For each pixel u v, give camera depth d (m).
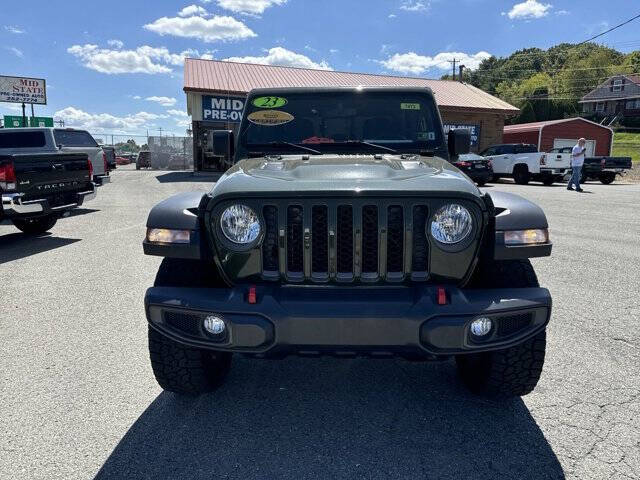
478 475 2.23
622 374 3.17
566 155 19.66
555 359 3.39
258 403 2.88
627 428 2.58
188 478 2.21
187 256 2.45
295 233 2.35
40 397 2.91
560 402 2.85
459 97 27.28
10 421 2.65
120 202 12.77
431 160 3.08
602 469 2.26
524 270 2.52
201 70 24.48
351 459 2.35
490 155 22.47
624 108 76.19
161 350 2.66
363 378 3.21
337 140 3.58
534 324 2.38
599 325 4.00
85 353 3.53
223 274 2.43
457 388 3.06
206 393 3.00
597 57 98.69
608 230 8.47
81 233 8.40
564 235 7.99
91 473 2.24
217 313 2.31
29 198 7.14
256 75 24.77
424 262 2.35
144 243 2.52
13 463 2.31
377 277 2.33
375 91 3.61
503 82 103.62
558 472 2.24
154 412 2.77
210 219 2.40
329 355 2.41
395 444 2.47
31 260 6.41
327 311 2.25
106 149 20.22
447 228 2.30
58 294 4.92
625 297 4.74
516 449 2.42
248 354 2.43
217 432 2.58
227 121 22.89
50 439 2.50
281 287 2.36
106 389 3.02
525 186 19.30
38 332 3.92
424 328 2.26
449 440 2.50
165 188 16.55
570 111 72.19
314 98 3.63
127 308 4.50
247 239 2.34
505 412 2.76
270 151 3.58
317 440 2.51
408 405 2.86
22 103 31.80
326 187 2.31
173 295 2.40
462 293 2.32
